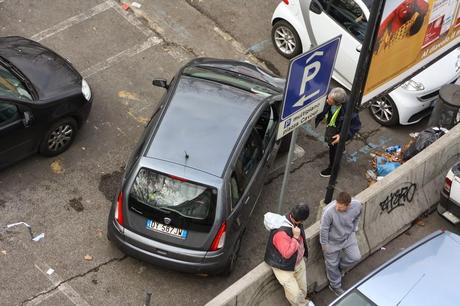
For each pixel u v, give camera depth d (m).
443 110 12.90
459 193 11.55
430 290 9.32
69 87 12.24
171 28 15.13
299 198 12.53
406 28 10.07
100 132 13.00
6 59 12.27
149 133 10.81
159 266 10.66
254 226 11.95
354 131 12.23
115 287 10.84
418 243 10.10
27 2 15.18
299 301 9.84
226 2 15.84
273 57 14.96
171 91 11.36
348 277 11.31
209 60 12.80
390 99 13.48
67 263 11.05
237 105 11.24
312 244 10.52
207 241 10.34
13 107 11.48
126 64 14.30
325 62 8.84
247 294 9.63
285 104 8.81
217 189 10.20
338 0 13.63
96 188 12.14
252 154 11.07
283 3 14.55
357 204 9.97
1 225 11.40
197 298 10.84
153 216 10.32
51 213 11.67
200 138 10.66
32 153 12.16
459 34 11.48
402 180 11.60
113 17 15.14
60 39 14.55
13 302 10.48
